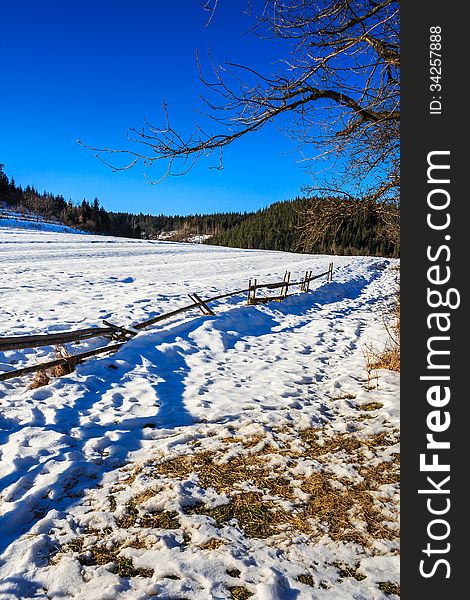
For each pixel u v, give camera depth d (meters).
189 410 5.93
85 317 10.90
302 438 5.06
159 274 22.61
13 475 4.09
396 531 3.36
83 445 4.80
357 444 4.85
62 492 3.86
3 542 3.22
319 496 3.84
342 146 3.88
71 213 113.50
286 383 7.27
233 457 4.55
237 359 8.88
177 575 2.90
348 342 10.62
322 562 3.04
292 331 11.80
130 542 3.22
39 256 28.88
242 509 3.64
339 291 21.02
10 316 10.48
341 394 6.66
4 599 2.68
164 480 4.05
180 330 10.18
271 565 3.00
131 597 2.70
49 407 5.71
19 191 126.81
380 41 3.36
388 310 16.05
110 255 33.69
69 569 2.91
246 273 25.88
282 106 3.47
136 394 6.52
